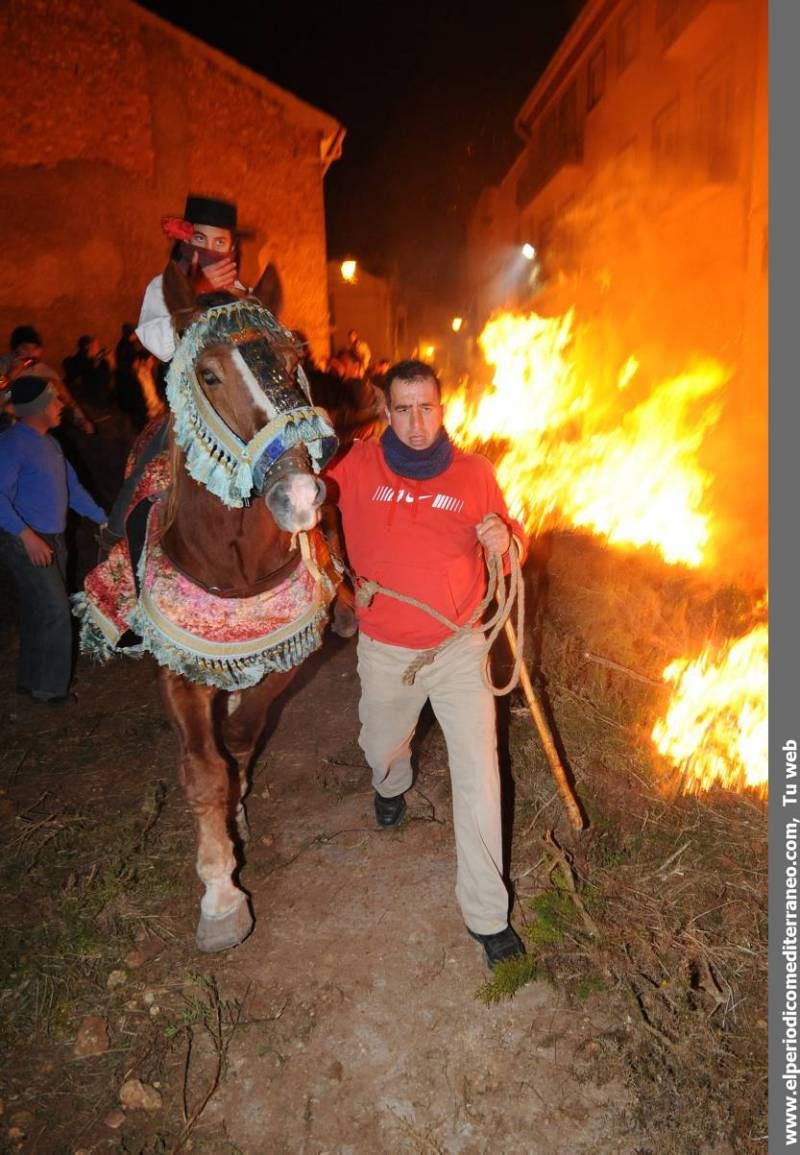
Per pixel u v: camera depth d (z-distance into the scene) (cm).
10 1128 260
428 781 425
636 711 461
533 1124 258
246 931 325
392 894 352
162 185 1429
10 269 1205
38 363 502
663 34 1435
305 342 283
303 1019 295
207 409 257
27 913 349
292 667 317
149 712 522
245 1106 267
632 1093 264
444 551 294
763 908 332
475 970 312
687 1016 287
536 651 527
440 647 293
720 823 380
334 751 465
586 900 336
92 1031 290
